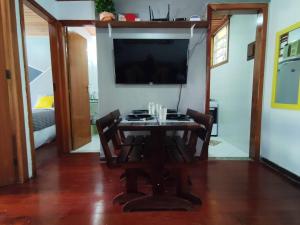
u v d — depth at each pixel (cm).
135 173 186
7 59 206
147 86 286
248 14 299
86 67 390
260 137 291
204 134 167
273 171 252
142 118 209
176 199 173
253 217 160
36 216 163
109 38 277
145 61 273
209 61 280
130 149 190
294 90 223
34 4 242
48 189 208
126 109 289
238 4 270
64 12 307
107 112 288
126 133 276
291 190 203
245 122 326
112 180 229
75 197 192
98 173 248
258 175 240
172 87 287
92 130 475
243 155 313
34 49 482
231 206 176
